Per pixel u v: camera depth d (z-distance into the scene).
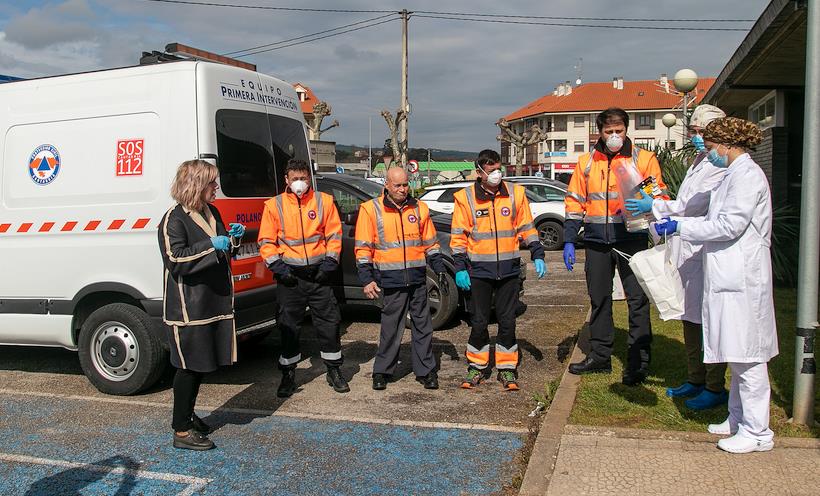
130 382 5.63
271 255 5.46
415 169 28.20
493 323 8.16
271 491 3.92
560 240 15.64
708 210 4.19
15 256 6.00
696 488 3.57
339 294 7.97
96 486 4.04
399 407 5.28
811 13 4.08
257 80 6.17
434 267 5.66
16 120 6.01
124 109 5.64
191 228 4.43
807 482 3.58
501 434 4.67
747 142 3.92
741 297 3.89
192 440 4.52
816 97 4.07
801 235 4.21
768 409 3.96
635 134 76.06
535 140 35.53
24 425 5.05
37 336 6.00
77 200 5.77
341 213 7.93
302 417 5.11
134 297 5.59
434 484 3.95
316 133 29.95
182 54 5.94
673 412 4.67
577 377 5.49
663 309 4.33
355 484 3.98
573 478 3.73
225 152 5.62
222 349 4.50
